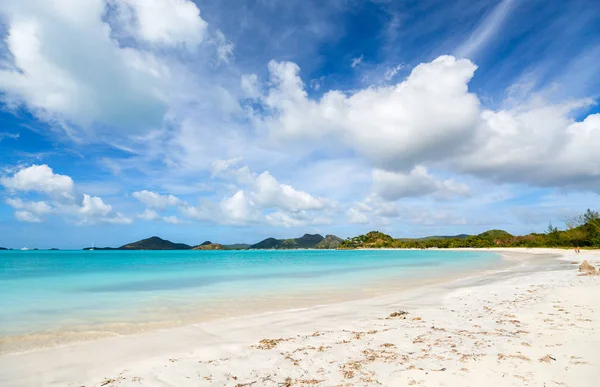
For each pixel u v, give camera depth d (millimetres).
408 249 182125
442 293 17344
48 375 7164
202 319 12430
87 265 49281
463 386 5727
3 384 6742
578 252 58062
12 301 16719
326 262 55781
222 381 6449
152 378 6734
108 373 7172
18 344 9453
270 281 25156
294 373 6676
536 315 10734
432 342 8266
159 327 11320
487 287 18766
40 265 48812
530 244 105688
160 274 32438
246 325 11258
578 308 11414
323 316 12367
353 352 7785
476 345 7859
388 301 15398
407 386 5820
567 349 7312
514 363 6633
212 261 63281
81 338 10047
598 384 5625
